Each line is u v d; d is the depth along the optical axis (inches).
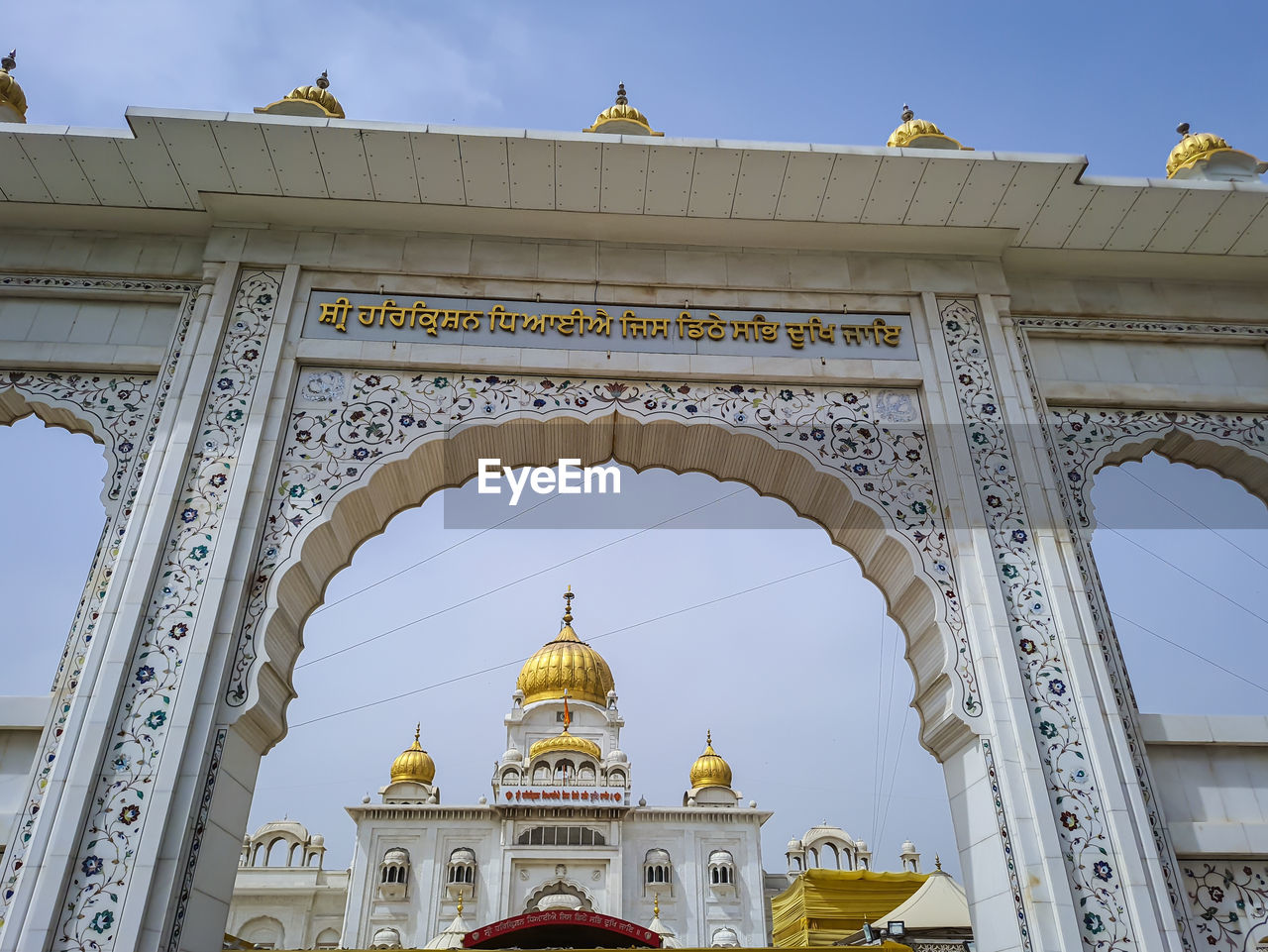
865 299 278.7
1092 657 227.3
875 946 234.1
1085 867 201.0
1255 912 207.5
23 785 201.3
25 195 260.8
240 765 213.2
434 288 269.0
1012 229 275.3
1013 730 215.9
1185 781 222.1
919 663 245.6
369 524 258.4
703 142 248.4
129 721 200.2
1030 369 272.5
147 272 267.7
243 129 241.4
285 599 229.6
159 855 186.5
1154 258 285.3
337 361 255.6
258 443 238.4
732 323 271.1
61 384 251.8
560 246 278.4
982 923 212.8
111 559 223.6
